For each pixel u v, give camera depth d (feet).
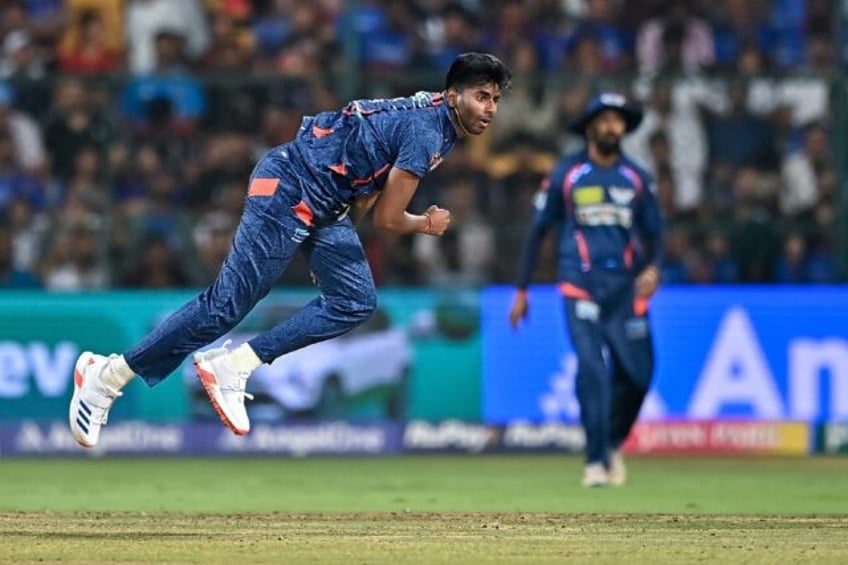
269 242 77.61
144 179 161.07
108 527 84.07
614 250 115.55
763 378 153.79
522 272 120.37
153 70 173.99
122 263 157.28
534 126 165.78
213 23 174.60
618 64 174.91
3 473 132.26
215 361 81.41
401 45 171.01
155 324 149.89
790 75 162.91
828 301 154.30
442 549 72.38
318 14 174.29
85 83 160.04
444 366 152.56
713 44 175.83
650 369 118.42
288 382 151.43
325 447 151.02
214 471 135.13
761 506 103.09
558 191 116.37
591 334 115.34
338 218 79.05
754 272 161.17
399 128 77.00
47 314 149.69
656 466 140.87
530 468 138.31
